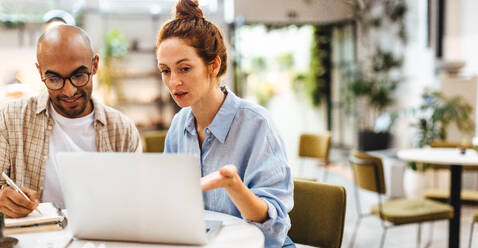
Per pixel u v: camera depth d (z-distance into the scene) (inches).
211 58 53.0
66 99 63.2
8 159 69.1
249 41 306.5
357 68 293.9
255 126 56.4
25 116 69.9
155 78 312.3
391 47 280.8
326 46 319.6
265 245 52.7
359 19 289.7
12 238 46.6
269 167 54.0
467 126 208.7
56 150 69.9
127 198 44.5
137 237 46.4
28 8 283.0
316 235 70.1
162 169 42.6
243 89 305.9
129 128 76.5
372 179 118.5
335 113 322.3
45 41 60.0
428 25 244.2
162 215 44.2
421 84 252.8
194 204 43.1
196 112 58.3
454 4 234.1
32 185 69.3
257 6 301.1
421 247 135.6
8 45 282.5
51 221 52.3
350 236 146.3
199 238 44.6
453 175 125.6
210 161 58.8
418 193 201.5
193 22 52.4
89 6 295.3
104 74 290.7
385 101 274.1
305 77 321.1
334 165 283.3
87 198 45.9
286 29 312.0
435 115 205.9
